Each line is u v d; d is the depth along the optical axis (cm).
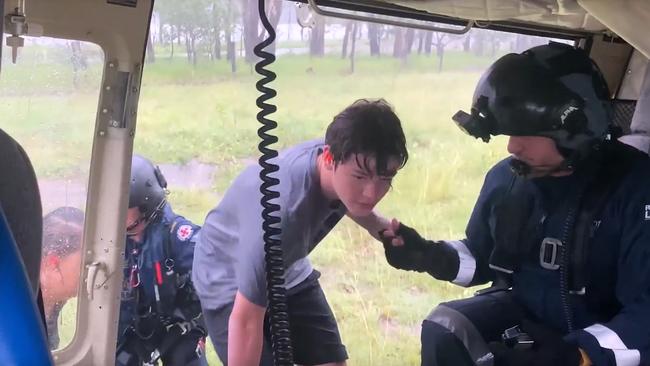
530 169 180
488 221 204
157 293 207
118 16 146
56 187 158
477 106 175
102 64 151
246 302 206
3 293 49
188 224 204
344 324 220
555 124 166
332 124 200
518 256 192
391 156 206
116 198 162
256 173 198
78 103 154
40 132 153
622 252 170
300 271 210
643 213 167
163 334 210
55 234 160
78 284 165
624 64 207
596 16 131
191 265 205
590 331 163
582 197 176
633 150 178
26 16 135
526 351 179
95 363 170
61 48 148
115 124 157
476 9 149
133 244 202
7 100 148
